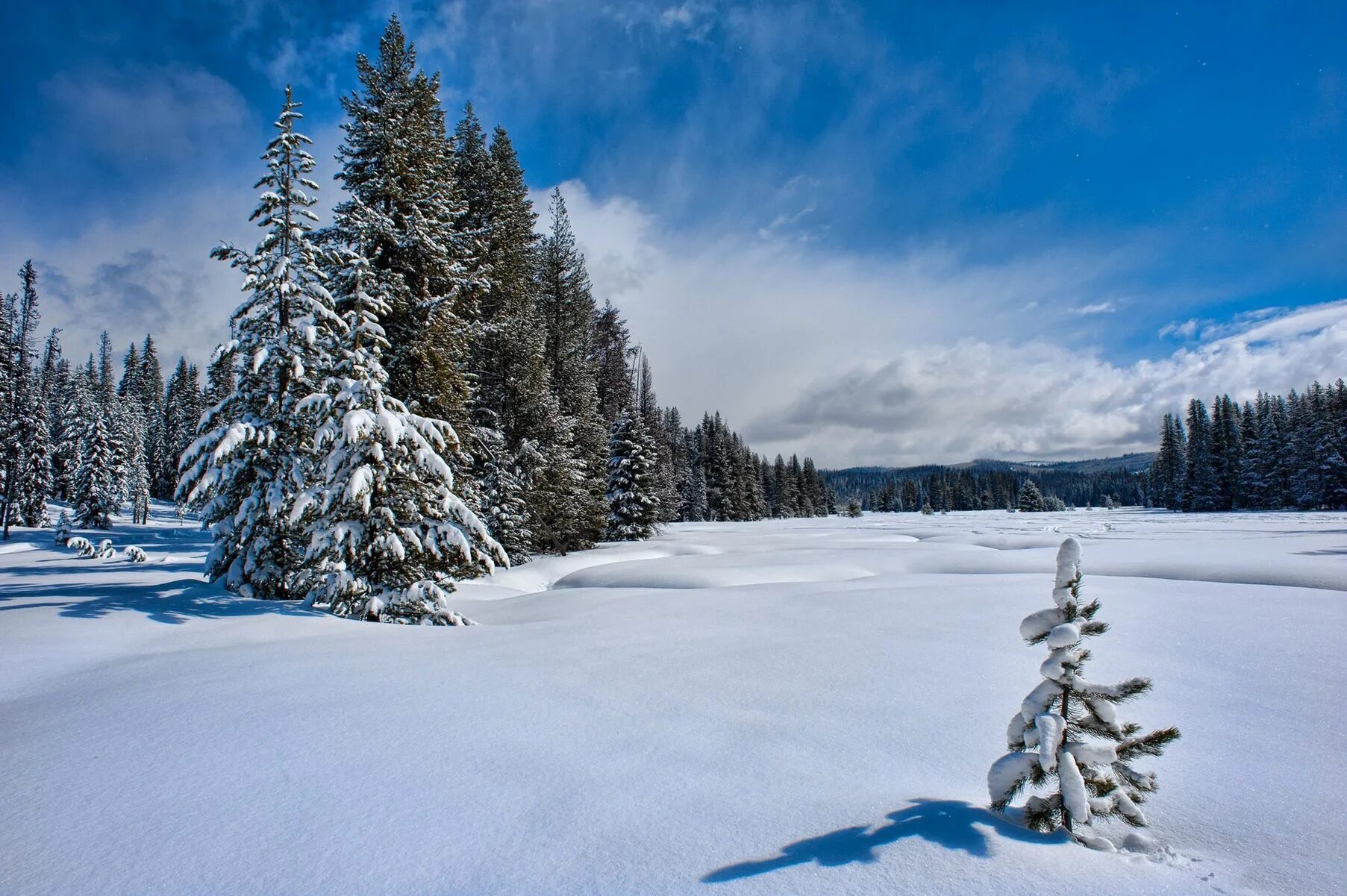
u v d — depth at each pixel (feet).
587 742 13.10
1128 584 40.22
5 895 7.88
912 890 7.60
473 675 18.70
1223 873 8.36
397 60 56.95
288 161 39.14
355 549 32.94
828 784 11.00
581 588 54.24
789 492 313.12
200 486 35.45
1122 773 9.83
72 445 165.17
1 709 16.49
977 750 12.86
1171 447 270.67
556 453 79.36
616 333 150.20
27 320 153.38
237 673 19.22
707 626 27.94
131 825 9.70
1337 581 41.55
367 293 42.24
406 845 8.93
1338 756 12.84
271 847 8.95
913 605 32.30
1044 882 7.85
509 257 79.41
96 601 31.94
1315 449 184.03
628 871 8.13
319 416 36.27
